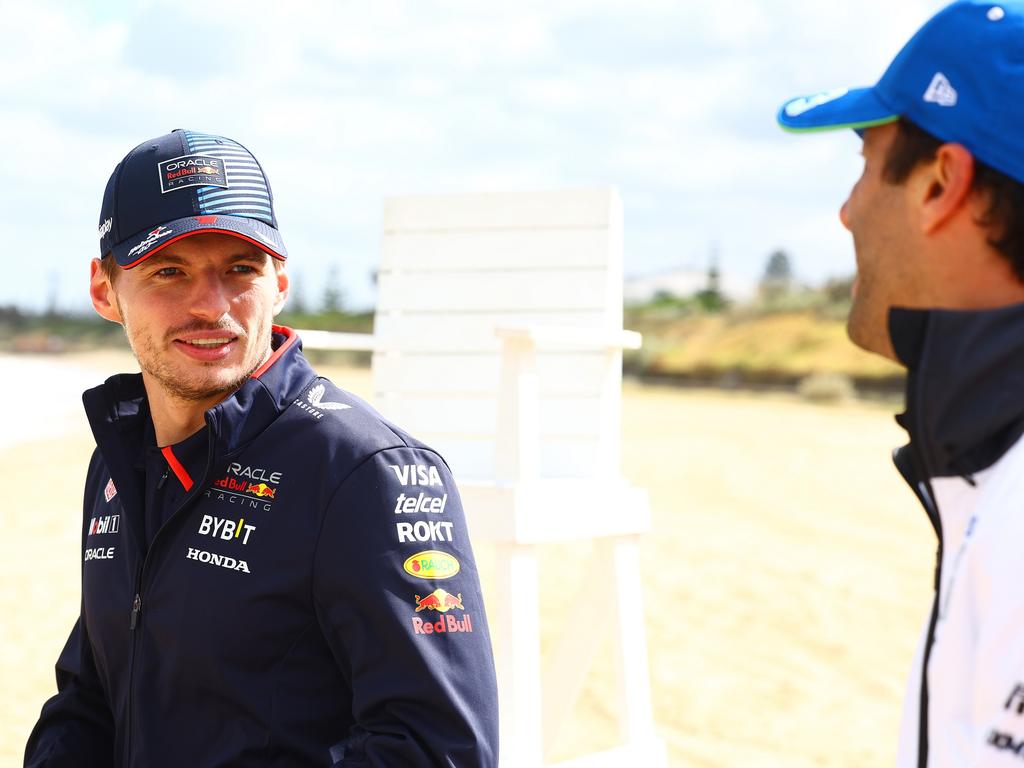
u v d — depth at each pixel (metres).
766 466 17.30
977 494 1.43
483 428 4.84
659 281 128.50
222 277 2.20
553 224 4.75
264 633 2.05
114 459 2.25
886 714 5.94
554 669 3.90
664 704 5.94
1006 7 1.48
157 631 2.11
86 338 73.25
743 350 54.81
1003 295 1.49
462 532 2.13
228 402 2.11
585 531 3.61
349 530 2.03
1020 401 1.39
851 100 1.62
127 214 2.18
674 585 8.63
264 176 2.27
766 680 6.42
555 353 4.61
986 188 1.47
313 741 2.06
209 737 2.08
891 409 35.62
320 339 4.51
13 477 13.40
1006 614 1.31
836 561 10.01
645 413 30.91
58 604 7.45
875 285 1.61
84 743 2.39
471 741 1.98
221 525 2.09
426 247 4.97
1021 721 1.29
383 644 2.00
